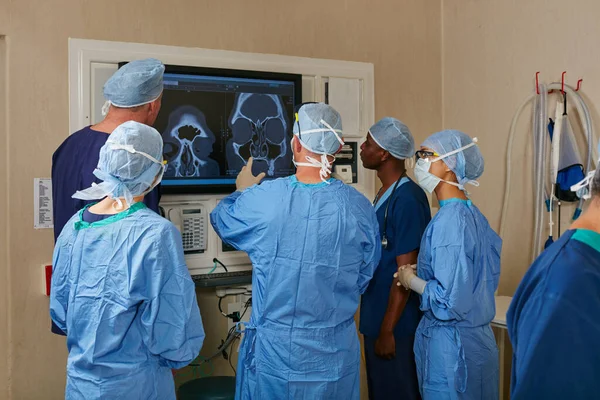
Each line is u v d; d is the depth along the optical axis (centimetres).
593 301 97
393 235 225
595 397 95
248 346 186
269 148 264
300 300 176
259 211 180
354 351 187
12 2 233
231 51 267
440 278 187
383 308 225
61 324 161
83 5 244
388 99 321
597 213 106
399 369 223
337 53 304
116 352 147
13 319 238
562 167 272
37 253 240
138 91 191
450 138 200
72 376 149
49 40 239
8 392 239
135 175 149
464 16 326
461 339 190
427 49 334
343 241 180
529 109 291
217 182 253
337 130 189
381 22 317
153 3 258
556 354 97
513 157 300
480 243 194
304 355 177
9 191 235
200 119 249
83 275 146
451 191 202
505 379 286
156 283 146
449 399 190
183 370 268
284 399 177
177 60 254
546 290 101
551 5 281
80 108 236
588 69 266
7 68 233
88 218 151
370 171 297
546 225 284
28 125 237
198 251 257
